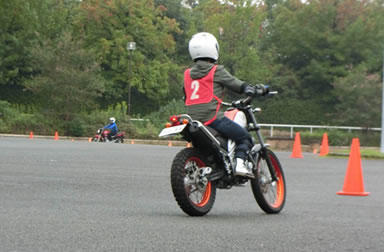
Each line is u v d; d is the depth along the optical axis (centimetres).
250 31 6231
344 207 942
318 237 642
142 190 1119
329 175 1597
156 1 7925
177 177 776
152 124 4934
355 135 4734
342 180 1457
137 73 6644
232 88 823
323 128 5322
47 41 5000
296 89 6825
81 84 4809
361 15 6562
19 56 6606
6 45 6588
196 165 812
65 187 1125
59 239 592
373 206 961
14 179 1234
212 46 830
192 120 794
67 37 4900
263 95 838
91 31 6625
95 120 4850
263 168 880
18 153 2025
